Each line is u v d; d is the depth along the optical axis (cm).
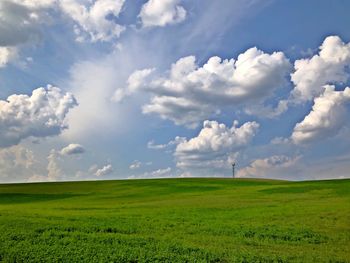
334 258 2669
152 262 2450
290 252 2819
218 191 8225
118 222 3847
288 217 4219
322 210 4616
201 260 2488
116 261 2442
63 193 9150
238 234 3412
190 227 3675
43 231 3253
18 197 8456
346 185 7756
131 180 11988
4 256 2489
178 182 10994
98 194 8762
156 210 5009
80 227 3462
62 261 2438
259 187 8750
